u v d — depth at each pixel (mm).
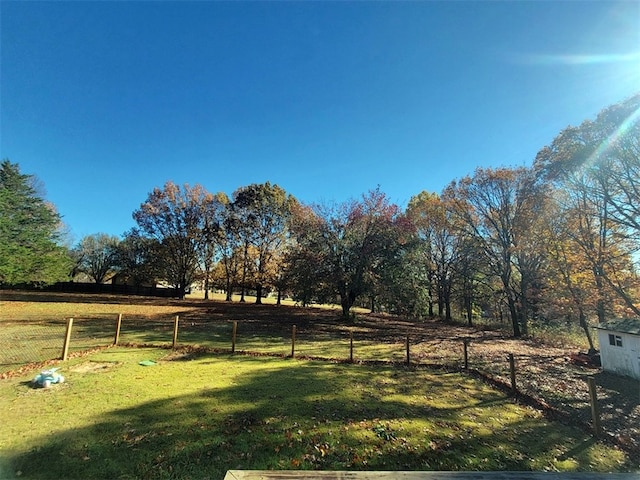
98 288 45594
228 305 33500
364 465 4441
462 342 16359
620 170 12281
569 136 13820
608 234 14305
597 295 14258
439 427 5797
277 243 37312
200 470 4117
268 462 4375
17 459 4176
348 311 22719
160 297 43594
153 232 39531
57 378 7141
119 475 3936
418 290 21734
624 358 10352
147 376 7945
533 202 18172
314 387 7660
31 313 19891
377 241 21188
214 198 40094
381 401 6953
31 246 27750
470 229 24688
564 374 10492
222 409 6055
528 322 22297
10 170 28719
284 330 17500
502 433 5742
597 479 2660
